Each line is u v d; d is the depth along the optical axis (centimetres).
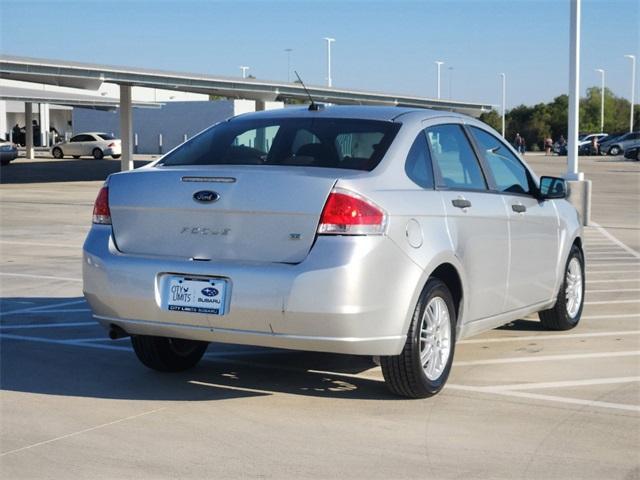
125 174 557
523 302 684
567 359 679
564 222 746
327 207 499
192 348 642
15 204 2259
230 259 518
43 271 1147
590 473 437
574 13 1817
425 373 554
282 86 3306
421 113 603
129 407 547
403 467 443
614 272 1179
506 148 687
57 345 726
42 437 488
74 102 4222
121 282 540
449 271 579
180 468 440
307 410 541
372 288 501
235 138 589
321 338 502
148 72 2814
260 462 449
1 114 6569
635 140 6488
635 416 532
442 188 576
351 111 598
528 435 495
